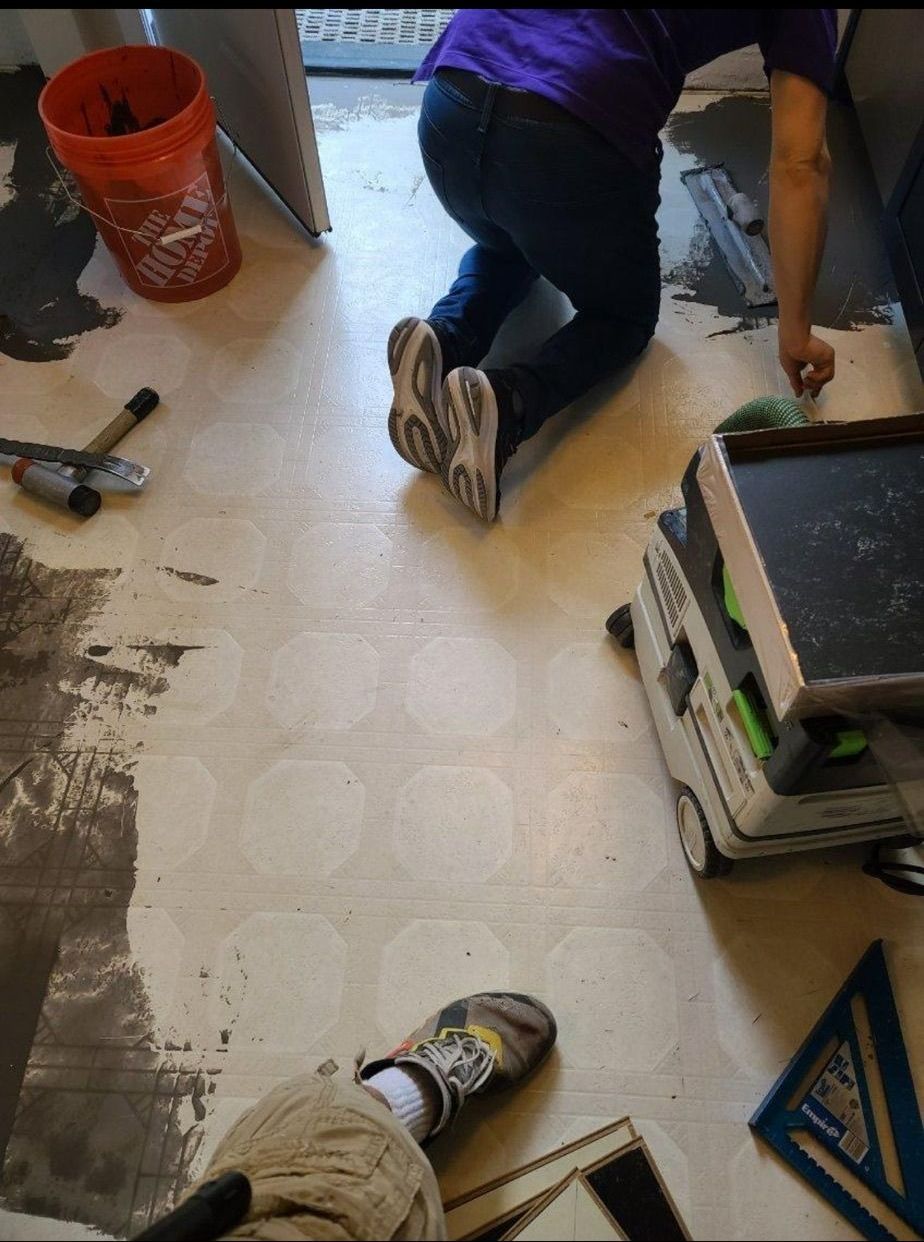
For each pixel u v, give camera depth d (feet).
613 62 4.17
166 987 3.98
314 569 5.03
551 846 4.30
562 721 4.61
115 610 4.89
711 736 3.77
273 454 5.42
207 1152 3.67
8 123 6.75
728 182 6.43
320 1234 2.56
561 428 5.50
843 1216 3.57
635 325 5.32
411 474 5.37
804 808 3.45
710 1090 3.80
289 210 6.38
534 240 4.79
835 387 5.62
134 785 4.42
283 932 4.09
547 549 5.11
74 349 5.79
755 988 4.00
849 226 6.27
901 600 3.08
